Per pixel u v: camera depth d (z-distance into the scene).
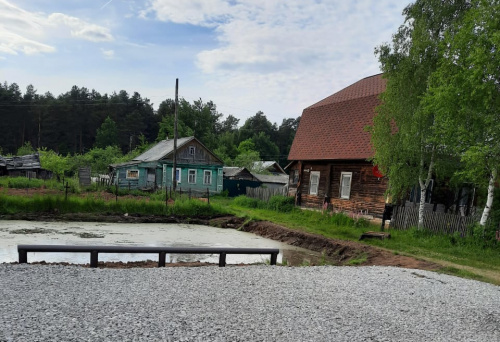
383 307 5.81
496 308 6.24
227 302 5.39
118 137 78.19
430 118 12.59
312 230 14.99
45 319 4.25
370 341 4.42
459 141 11.36
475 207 16.77
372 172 16.84
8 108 71.25
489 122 10.44
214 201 26.67
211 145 72.62
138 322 4.34
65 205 17.23
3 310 4.46
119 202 18.50
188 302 5.25
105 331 4.01
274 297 5.84
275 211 21.23
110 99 89.62
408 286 7.29
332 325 4.81
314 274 7.81
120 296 5.32
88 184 28.88
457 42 10.98
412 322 5.23
